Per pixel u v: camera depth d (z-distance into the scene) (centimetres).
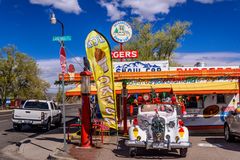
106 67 1275
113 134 1895
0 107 8162
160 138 1154
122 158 1180
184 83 1939
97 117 2195
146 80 1783
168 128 1166
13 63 8062
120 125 1933
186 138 1164
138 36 4906
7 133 2102
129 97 2025
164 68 2000
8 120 3384
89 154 1242
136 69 1998
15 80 8112
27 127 2555
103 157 1190
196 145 1500
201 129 2053
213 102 2066
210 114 2059
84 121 1398
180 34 4875
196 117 2053
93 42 1284
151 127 1164
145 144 1156
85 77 1393
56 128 2464
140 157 1200
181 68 2059
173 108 1267
